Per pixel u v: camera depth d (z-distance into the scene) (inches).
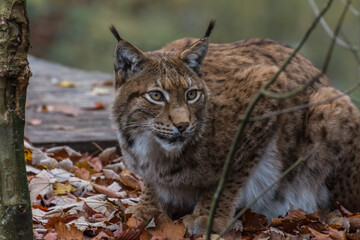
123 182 399.5
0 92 245.4
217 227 325.7
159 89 316.8
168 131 314.3
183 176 334.3
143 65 323.9
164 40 1418.6
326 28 416.2
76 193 373.4
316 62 1385.3
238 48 374.0
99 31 1397.6
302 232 329.7
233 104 335.0
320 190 360.5
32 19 1400.1
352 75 1363.2
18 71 244.7
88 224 321.7
